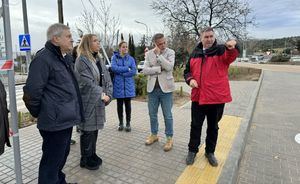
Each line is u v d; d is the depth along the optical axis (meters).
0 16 2.44
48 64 2.45
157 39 4.13
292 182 3.66
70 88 2.63
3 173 3.48
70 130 2.74
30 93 2.40
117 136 5.01
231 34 26.69
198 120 3.71
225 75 3.55
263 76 22.59
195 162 3.84
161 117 6.48
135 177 3.39
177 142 4.68
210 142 3.79
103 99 3.49
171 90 4.27
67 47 2.60
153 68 4.16
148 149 4.34
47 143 2.66
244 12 26.22
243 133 5.24
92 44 3.51
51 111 2.50
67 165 3.73
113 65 5.07
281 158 4.50
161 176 3.42
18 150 2.70
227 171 3.55
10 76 2.53
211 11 26.67
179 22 27.64
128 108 5.29
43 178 2.71
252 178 3.77
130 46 32.78
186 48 27.77
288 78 21.02
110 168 3.65
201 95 3.54
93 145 3.62
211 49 3.50
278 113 8.12
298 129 6.32
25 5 8.28
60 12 10.56
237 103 8.67
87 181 3.28
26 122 6.15
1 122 2.37
